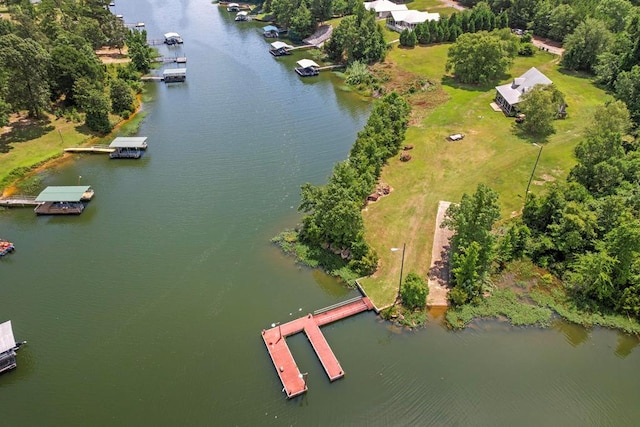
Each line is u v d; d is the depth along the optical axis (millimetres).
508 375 54375
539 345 57750
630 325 59875
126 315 62125
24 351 57594
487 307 61969
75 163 96812
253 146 102812
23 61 97688
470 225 63875
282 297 64375
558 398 52219
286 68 150000
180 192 87062
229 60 157000
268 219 79562
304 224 74625
